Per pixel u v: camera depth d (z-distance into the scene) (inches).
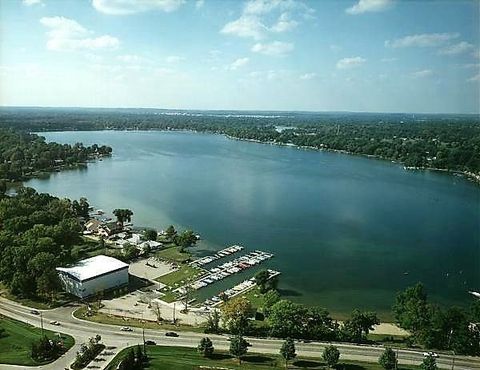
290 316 5610.2
